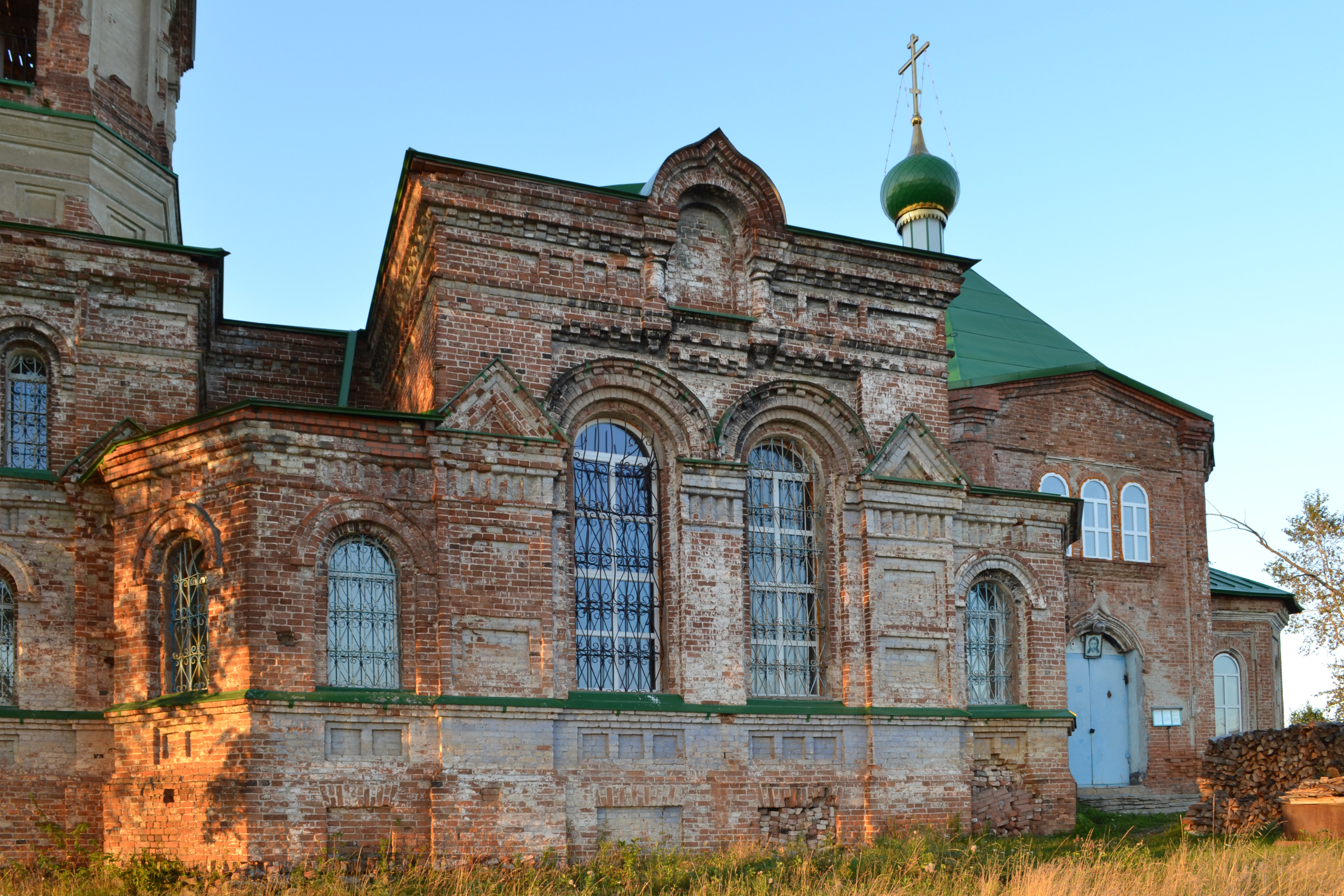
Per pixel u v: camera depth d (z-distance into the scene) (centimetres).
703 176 2617
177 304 2573
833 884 1969
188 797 2109
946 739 2616
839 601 2612
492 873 2100
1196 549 3566
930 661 2641
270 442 2155
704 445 2519
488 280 2394
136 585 2281
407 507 2247
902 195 4122
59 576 2380
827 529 2655
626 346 2503
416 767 2156
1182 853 2020
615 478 2498
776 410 2642
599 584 2441
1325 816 2278
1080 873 1883
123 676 2277
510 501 2303
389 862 2108
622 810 2325
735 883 2014
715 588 2480
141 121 2931
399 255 2539
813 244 2688
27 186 2692
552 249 2461
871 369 2723
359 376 3044
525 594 2284
